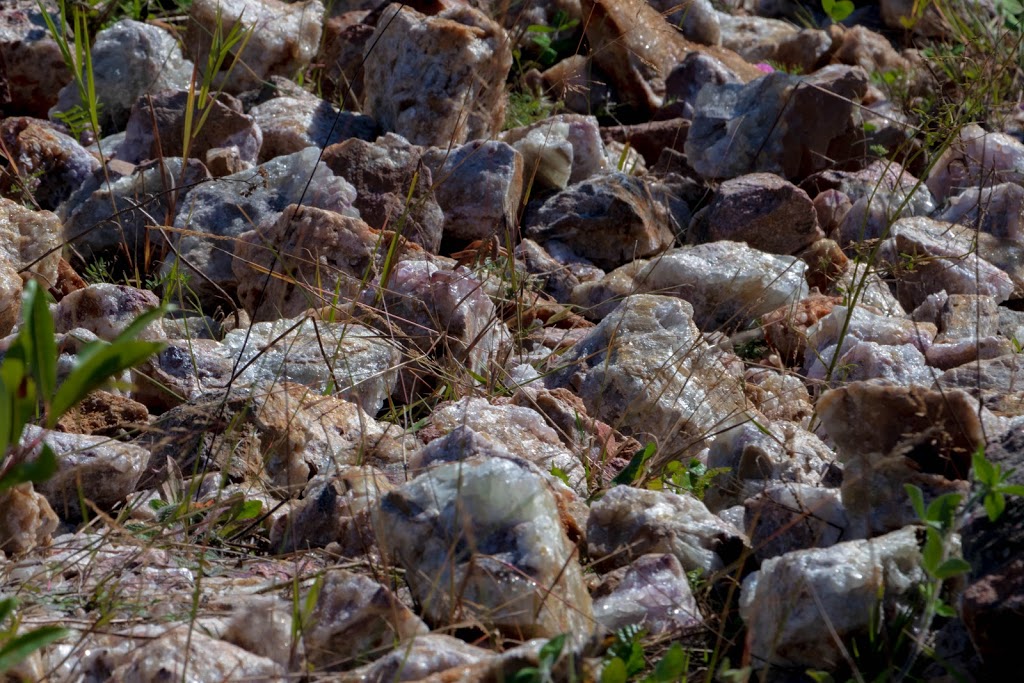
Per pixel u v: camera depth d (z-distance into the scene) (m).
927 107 17.84
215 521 7.48
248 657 5.93
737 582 6.66
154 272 12.45
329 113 15.73
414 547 6.59
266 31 17.83
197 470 8.37
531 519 6.51
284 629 6.23
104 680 5.94
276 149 15.23
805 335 11.71
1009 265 13.90
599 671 5.83
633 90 19.42
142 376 9.46
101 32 17.03
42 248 11.31
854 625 6.11
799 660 6.20
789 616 6.14
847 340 11.52
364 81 16.25
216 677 5.78
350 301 10.77
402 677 5.73
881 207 14.91
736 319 12.56
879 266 13.81
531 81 19.45
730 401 9.97
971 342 11.37
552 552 6.43
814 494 7.30
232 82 17.80
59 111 16.72
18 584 6.88
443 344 10.63
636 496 7.47
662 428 9.81
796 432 8.97
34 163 14.02
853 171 17.03
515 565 6.33
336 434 8.88
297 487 8.12
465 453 8.18
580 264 13.87
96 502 7.99
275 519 7.84
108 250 12.82
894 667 5.95
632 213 14.07
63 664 6.10
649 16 20.00
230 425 8.44
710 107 17.11
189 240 12.32
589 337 11.07
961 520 6.11
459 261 12.38
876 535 7.02
